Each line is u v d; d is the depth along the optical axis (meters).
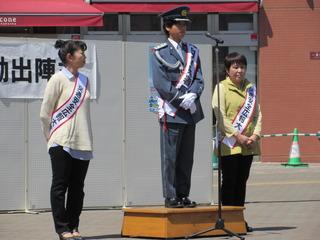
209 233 10.52
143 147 13.63
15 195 13.28
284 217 12.55
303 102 22.70
